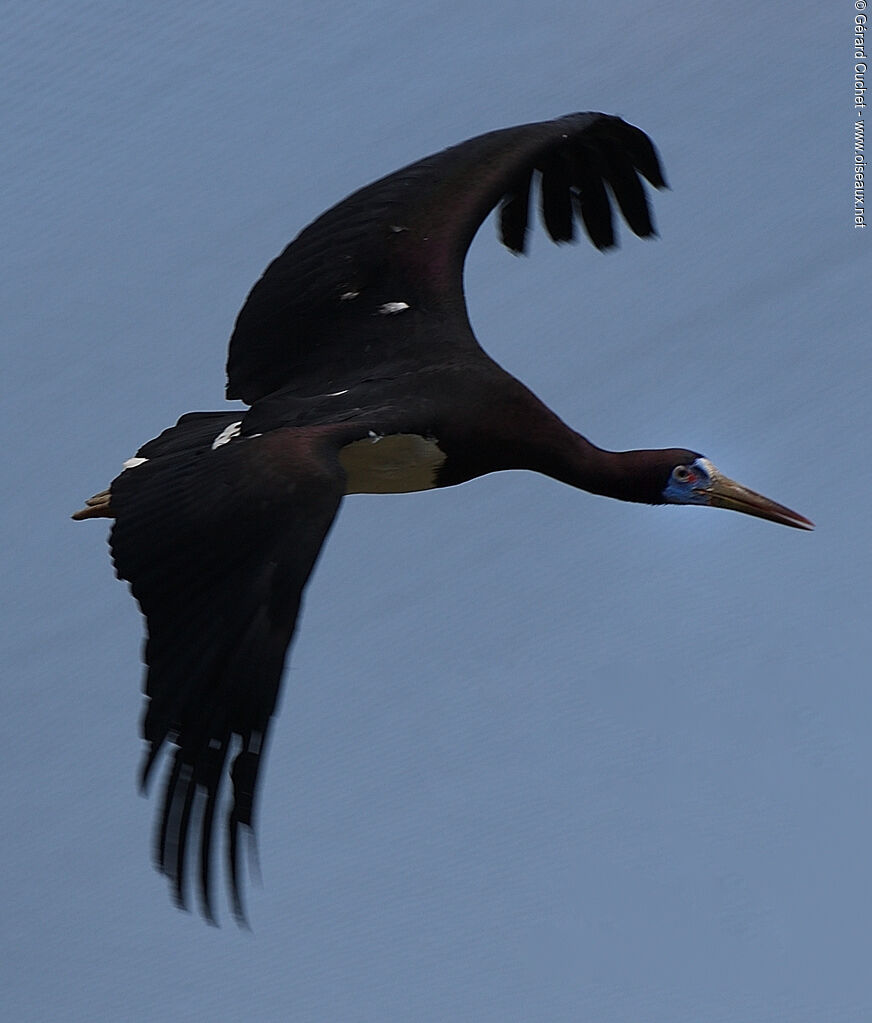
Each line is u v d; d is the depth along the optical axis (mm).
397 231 12180
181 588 9508
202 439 10727
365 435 10391
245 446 9938
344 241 12180
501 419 11578
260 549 9438
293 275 12102
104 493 11625
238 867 9086
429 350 11617
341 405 11047
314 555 9406
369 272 12008
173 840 9156
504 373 11695
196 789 9180
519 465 11875
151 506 9844
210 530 9555
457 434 11359
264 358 11914
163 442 10828
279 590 9336
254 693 9227
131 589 9625
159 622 9477
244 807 9109
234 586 9406
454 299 11883
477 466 11617
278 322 11961
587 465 12102
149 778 9164
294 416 10844
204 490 9727
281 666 9242
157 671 9359
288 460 9734
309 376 11672
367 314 11836
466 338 11727
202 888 9094
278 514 9516
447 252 12078
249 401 11828
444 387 11406
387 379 11422
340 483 9680
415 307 11812
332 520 9539
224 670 9281
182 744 9242
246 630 9312
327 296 11953
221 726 9234
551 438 11852
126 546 9750
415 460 11352
